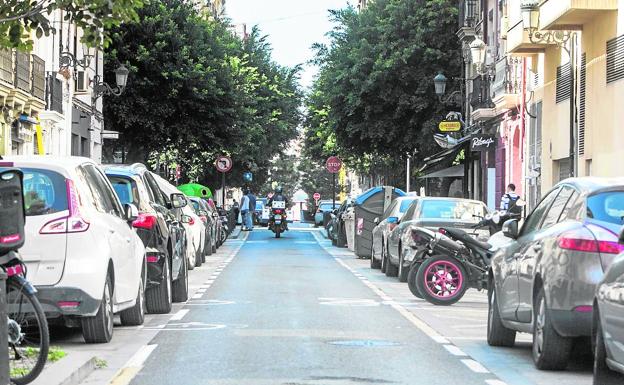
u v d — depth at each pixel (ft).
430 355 44.57
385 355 44.21
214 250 142.92
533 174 135.95
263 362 41.68
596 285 36.58
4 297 28.50
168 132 188.44
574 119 115.55
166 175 207.92
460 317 61.57
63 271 43.62
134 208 51.88
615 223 37.29
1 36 49.42
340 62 192.24
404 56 185.26
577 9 103.09
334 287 83.25
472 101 166.20
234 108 191.31
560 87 123.24
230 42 215.31
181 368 39.99
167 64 184.85
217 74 189.37
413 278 71.77
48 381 34.22
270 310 63.62
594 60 108.47
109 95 185.16
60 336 49.70
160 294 60.64
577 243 37.17
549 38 120.16
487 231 80.43
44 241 43.62
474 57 146.30
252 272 101.86
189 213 109.50
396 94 189.26
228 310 63.57
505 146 154.40
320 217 275.18
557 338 38.88
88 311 44.24
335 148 225.56
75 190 44.52
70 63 154.20
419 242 71.61
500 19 157.69
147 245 58.03
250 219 233.96
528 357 44.24
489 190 164.04
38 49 139.13
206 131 189.88
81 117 163.63
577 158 115.14
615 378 33.22
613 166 102.01
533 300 40.73
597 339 33.32
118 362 41.52
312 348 46.03
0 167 44.32
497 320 47.01
